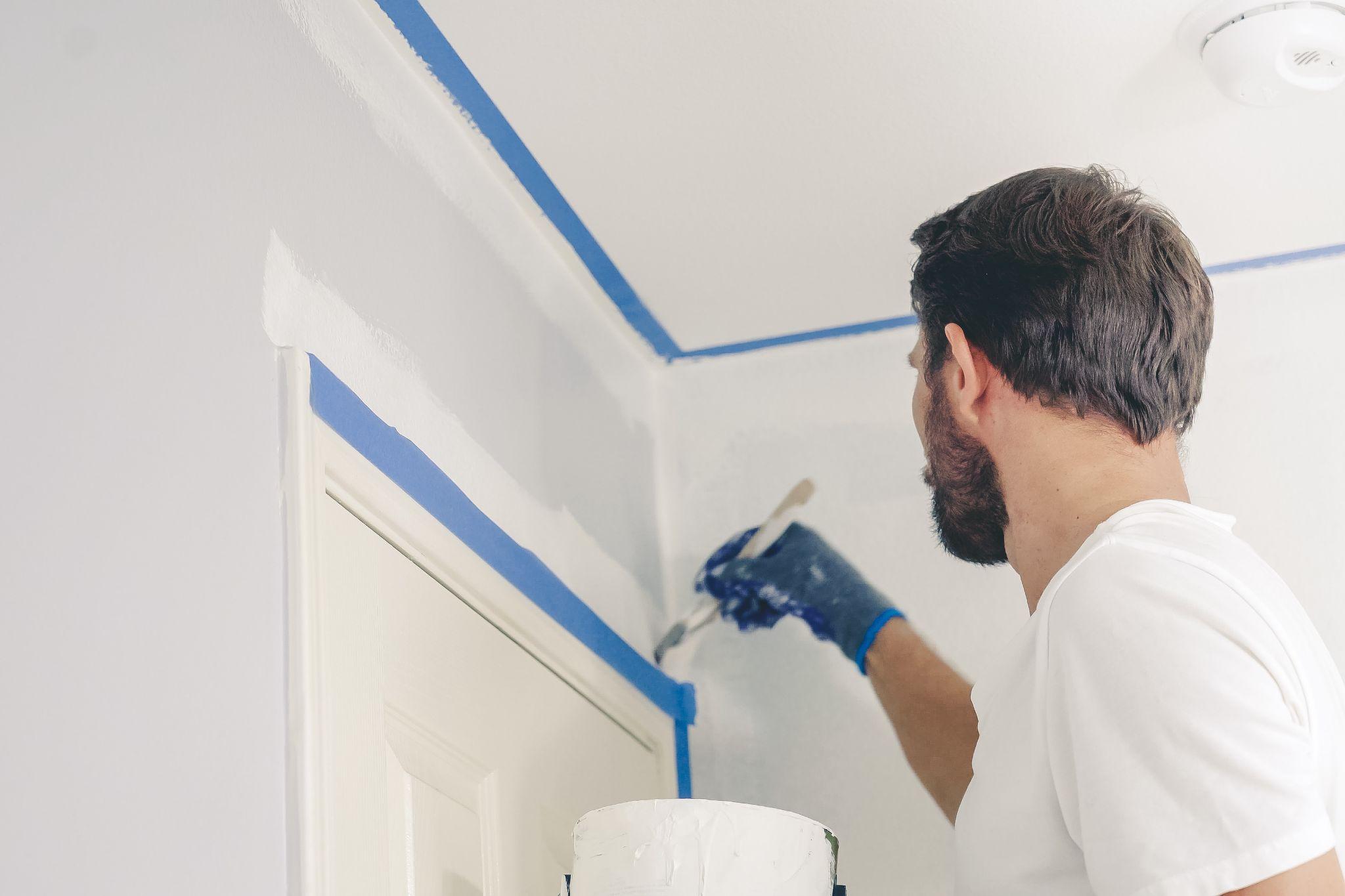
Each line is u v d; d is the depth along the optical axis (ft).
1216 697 2.67
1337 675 3.14
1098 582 2.99
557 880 4.91
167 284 3.45
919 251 6.49
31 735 2.88
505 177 5.74
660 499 7.14
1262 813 2.54
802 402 7.13
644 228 6.21
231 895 3.17
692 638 6.82
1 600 2.88
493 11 4.83
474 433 5.02
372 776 3.76
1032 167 5.89
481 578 4.77
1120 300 3.68
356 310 4.27
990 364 3.90
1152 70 5.28
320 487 3.77
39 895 2.82
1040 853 3.08
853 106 5.46
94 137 3.33
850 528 6.82
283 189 4.01
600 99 5.34
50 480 3.04
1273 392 6.52
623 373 6.97
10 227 3.07
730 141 5.64
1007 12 4.96
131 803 3.03
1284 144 5.73
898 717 6.39
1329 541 6.23
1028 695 3.15
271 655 3.47
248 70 3.97
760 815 3.35
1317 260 6.66
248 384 3.65
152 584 3.21
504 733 4.75
